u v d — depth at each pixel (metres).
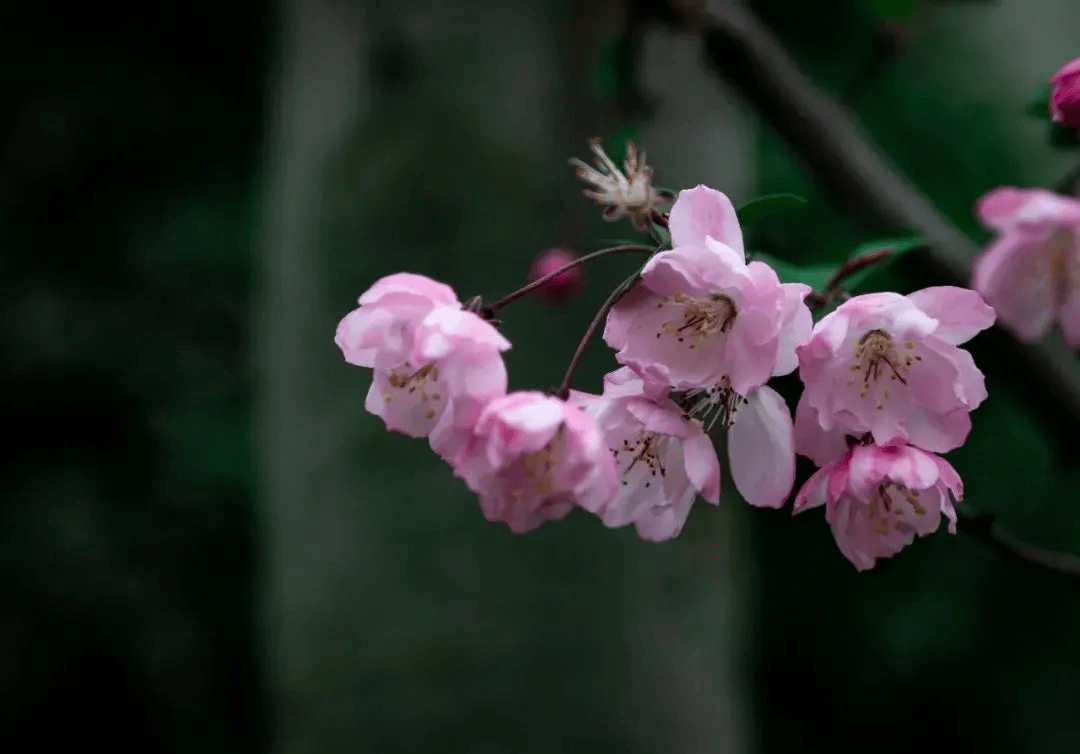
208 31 3.67
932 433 0.89
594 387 1.31
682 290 0.87
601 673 1.33
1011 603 3.17
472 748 1.32
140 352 3.57
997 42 2.83
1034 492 2.75
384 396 0.90
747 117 1.55
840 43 1.51
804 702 3.47
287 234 1.41
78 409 3.55
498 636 1.32
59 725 3.48
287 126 1.44
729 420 0.89
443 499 1.34
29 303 3.56
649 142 1.31
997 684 3.30
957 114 2.76
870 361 0.89
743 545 2.82
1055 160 2.74
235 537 3.53
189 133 3.69
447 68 1.36
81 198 3.64
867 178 1.11
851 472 0.89
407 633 1.33
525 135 1.34
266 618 1.48
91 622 3.47
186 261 3.60
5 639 3.44
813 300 0.93
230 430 3.54
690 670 1.35
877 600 3.27
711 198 0.88
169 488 3.51
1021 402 1.08
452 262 1.34
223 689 3.53
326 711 1.34
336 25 1.39
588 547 1.34
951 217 2.73
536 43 1.35
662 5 1.19
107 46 3.66
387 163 1.35
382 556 1.34
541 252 1.33
